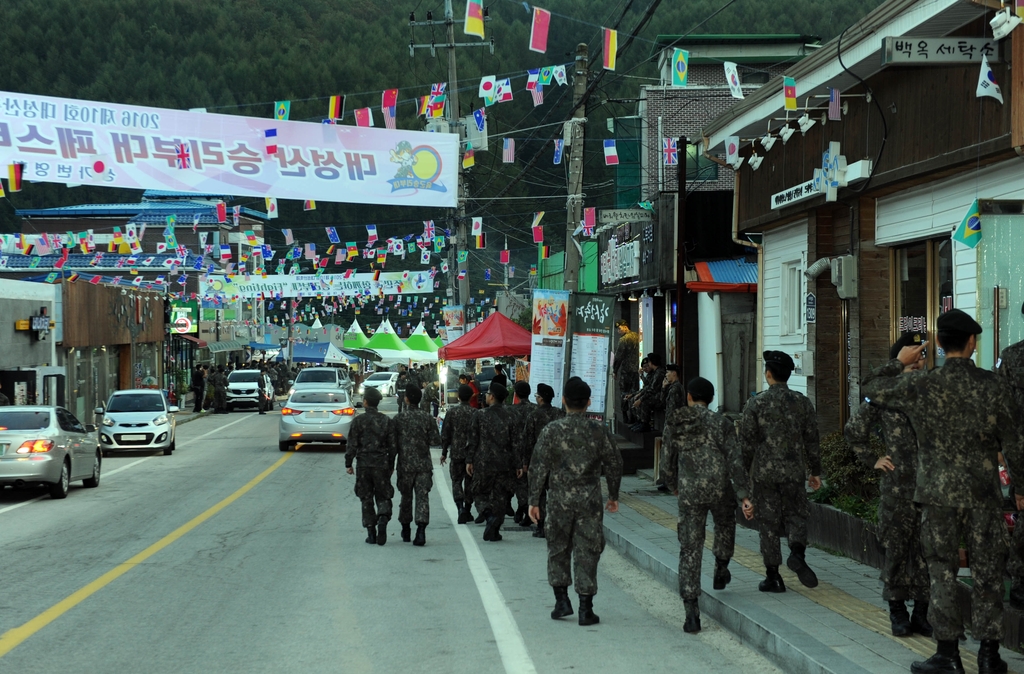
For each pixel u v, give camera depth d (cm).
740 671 738
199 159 1578
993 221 1074
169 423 3109
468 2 1229
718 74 4128
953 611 642
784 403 952
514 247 6719
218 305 6100
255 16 8219
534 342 1964
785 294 1939
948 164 1240
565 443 909
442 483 2325
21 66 8569
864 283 1542
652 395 2191
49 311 3906
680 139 2097
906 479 766
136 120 1555
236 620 903
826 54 1457
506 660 764
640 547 1227
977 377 649
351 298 6084
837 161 1516
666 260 2522
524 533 1530
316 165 1620
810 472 953
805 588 954
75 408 4244
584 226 2645
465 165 2380
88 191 7394
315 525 1584
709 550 1198
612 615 937
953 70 1231
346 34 6869
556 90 4978
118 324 4850
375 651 791
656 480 1894
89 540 1415
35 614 928
